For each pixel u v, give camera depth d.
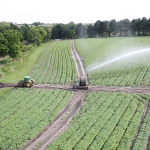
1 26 103.50
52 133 25.09
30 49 83.62
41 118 28.44
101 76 44.75
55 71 52.81
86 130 24.38
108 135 23.08
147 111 27.69
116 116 26.80
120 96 33.00
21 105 33.06
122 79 41.66
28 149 22.41
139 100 31.45
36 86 41.84
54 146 21.92
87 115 27.83
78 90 37.56
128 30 120.44
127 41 89.94
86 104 31.45
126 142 21.45
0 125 27.34
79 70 52.31
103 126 24.88
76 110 30.48
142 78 41.19
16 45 61.75
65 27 136.75
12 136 24.69
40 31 104.44
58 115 29.33
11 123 27.59
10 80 46.91
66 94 36.12
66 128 25.88
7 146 23.06
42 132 25.44
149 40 86.69
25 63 63.62
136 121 25.23
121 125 24.64
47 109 30.89
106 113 27.73
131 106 29.27
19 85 41.78
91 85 40.06
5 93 39.22
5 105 33.69
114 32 125.62
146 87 36.72
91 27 128.38
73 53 75.81
